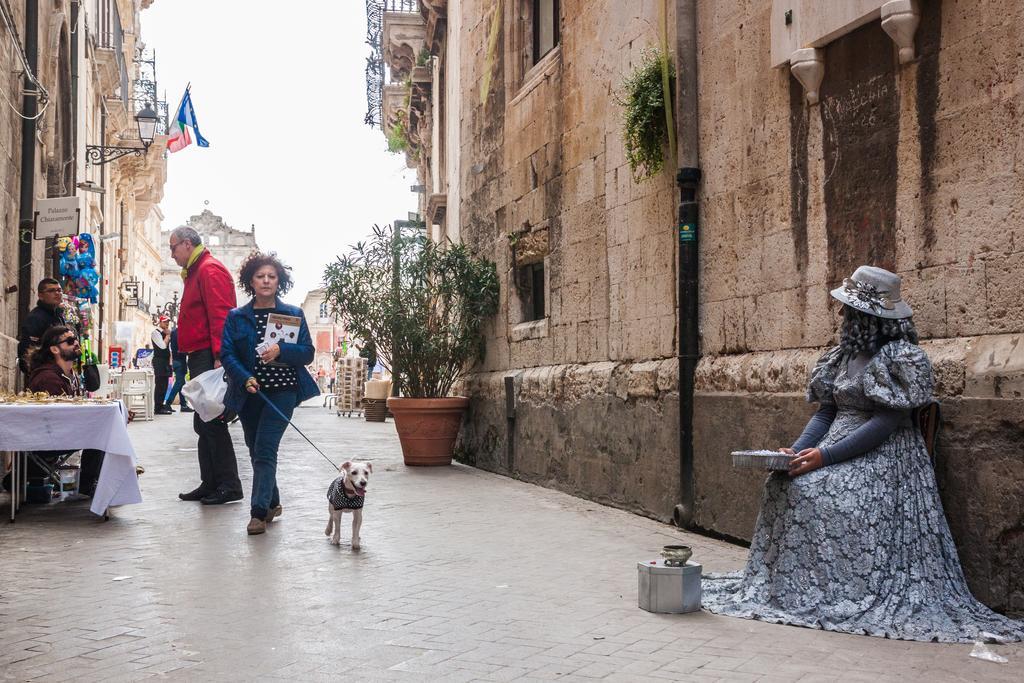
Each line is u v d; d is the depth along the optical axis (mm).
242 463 12039
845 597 4699
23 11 12680
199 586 5508
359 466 6648
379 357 12875
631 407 8461
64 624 4672
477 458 12406
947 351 5059
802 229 6340
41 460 8680
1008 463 4645
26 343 9328
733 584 5355
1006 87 4758
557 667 4004
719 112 7324
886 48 5590
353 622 4738
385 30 23516
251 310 7551
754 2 6863
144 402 20531
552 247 10477
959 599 4672
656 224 8211
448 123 16391
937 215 5207
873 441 4898
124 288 37469
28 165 12305
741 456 5043
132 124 35125
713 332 7379
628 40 8727
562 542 6969
